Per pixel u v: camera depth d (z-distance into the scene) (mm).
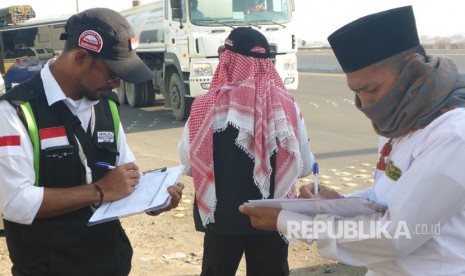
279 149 2885
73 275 2355
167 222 5402
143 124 12133
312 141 9516
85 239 2355
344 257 1857
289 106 2988
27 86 2273
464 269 1764
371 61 1790
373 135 9992
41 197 2182
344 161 8055
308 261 4484
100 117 2443
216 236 2971
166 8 12242
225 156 2875
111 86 2314
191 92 11125
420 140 1791
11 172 2158
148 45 13648
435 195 1692
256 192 2889
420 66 1736
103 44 2203
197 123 2945
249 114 2865
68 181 2293
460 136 1678
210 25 11078
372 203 1815
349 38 1808
